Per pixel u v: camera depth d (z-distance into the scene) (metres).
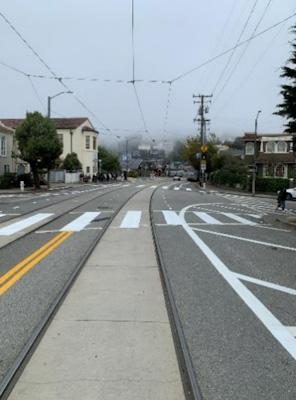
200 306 7.77
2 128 55.84
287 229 19.33
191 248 13.59
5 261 11.18
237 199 41.69
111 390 4.78
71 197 36.66
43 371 5.21
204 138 76.38
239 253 12.92
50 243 13.97
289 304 7.98
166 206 29.09
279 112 21.39
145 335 6.38
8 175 53.06
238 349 5.93
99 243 14.20
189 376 5.10
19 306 7.60
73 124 85.75
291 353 5.83
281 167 68.06
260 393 4.79
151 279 9.62
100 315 7.23
